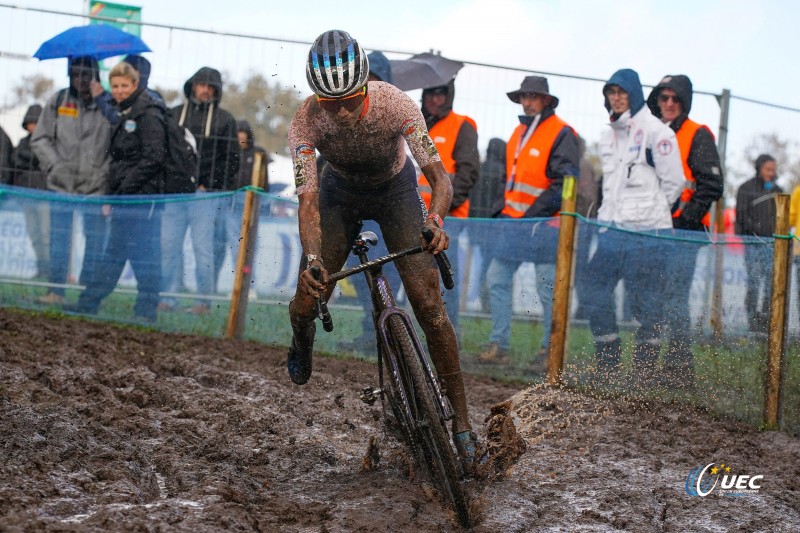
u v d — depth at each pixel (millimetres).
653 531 5211
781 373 8555
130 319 11344
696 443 7625
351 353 10508
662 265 9336
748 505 5809
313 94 5664
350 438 6973
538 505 5559
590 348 9578
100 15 12305
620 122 10383
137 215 11281
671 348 9227
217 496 5078
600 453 6992
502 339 10125
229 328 10961
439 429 4859
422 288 5801
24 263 11727
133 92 11344
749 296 8820
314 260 5203
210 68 11281
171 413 7176
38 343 9430
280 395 8039
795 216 11602
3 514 4527
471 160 10555
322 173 6125
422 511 5176
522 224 10016
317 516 5039
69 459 5469
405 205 5898
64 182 11656
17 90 11711
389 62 10781
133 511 4641
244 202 10938
